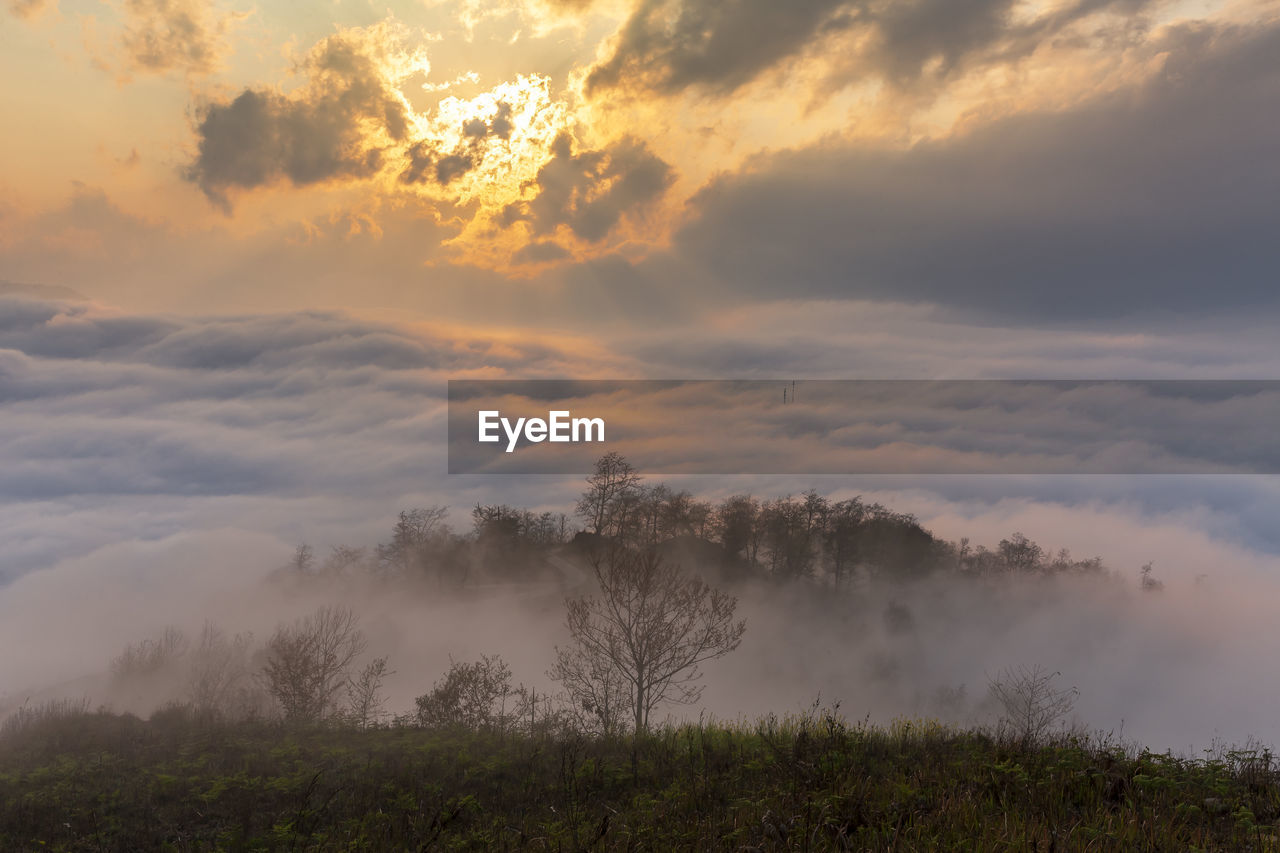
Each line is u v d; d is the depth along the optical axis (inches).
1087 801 338.6
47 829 438.6
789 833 309.9
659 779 464.8
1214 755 426.3
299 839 400.2
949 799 334.3
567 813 398.6
